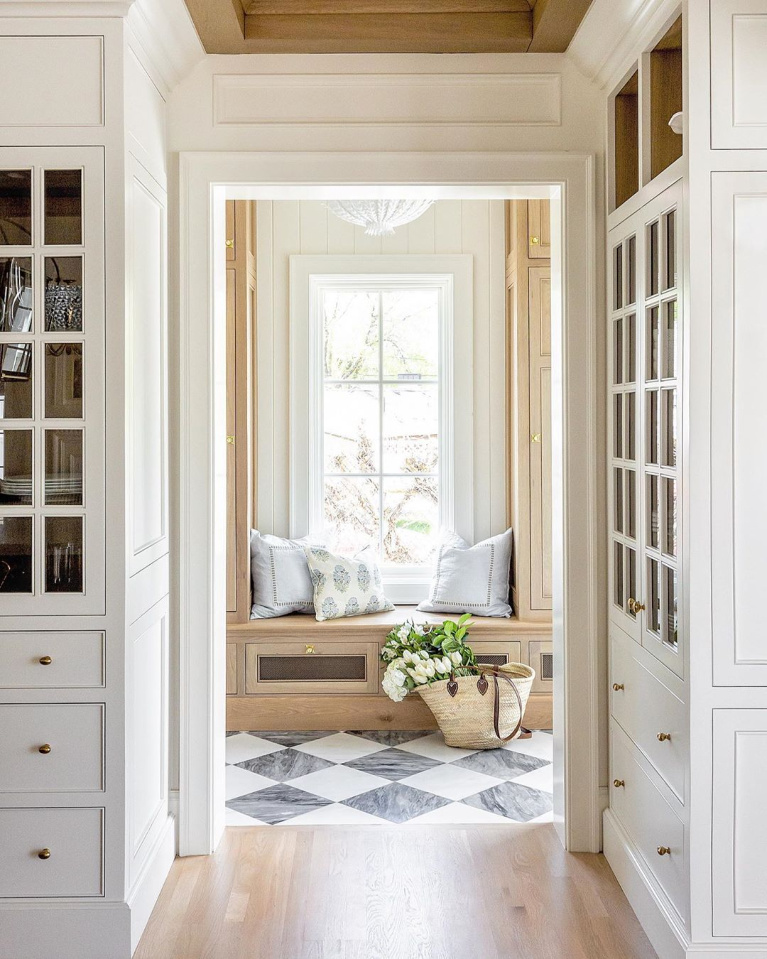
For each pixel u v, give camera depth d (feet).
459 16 9.81
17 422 8.27
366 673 15.23
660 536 8.39
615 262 9.96
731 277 7.53
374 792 12.49
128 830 8.36
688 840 7.59
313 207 16.71
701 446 7.54
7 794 8.22
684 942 7.59
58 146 8.23
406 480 17.13
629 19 8.63
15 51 8.21
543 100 10.27
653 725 8.60
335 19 9.77
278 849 10.48
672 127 8.10
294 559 15.97
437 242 16.75
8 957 8.16
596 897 9.31
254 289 16.61
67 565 8.29
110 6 8.13
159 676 9.78
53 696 8.23
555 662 11.01
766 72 7.52
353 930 8.63
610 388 10.18
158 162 9.70
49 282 8.30
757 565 7.54
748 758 7.56
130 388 8.48
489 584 15.79
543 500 15.31
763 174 7.50
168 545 10.18
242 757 13.94
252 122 10.19
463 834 10.94
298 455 16.80
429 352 17.08
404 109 10.23
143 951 8.27
